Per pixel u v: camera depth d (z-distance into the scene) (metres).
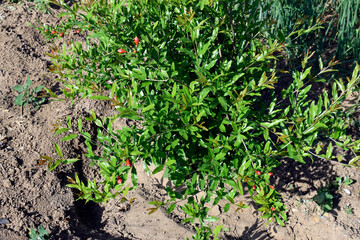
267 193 2.37
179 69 2.46
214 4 2.50
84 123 3.76
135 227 3.05
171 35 2.61
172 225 3.03
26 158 3.41
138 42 2.28
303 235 2.87
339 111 3.57
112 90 1.91
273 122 2.27
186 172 2.37
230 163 2.45
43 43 4.85
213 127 2.49
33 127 3.73
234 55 2.81
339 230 2.82
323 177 3.23
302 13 3.95
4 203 3.03
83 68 2.60
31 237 2.81
